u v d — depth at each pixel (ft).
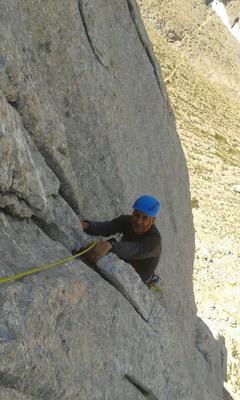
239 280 107.04
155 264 26.50
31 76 20.98
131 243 24.38
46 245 20.29
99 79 29.81
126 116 33.55
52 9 25.29
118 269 22.94
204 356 47.93
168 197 41.60
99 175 30.09
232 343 84.28
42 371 16.10
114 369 21.17
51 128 22.29
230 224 145.48
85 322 19.49
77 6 27.45
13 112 19.10
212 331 54.24
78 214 26.99
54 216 22.34
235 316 93.76
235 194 175.63
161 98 41.24
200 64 393.29
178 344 27.30
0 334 14.79
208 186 175.83
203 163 202.49
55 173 23.93
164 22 393.09
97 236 26.32
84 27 28.48
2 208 18.78
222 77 396.78
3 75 18.79
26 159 19.17
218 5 479.82
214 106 318.65
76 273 20.10
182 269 44.50
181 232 44.83
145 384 23.82
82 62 28.02
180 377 27.09
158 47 362.94
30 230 20.10
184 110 282.77
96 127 29.45
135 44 36.40
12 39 19.89
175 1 422.00
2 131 17.21
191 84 337.52
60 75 26.58
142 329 24.12
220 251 119.96
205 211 149.07
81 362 18.72
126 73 34.14
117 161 31.42
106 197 30.71
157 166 39.17
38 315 16.55
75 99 27.76
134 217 25.02
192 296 47.78
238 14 481.46
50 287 17.62
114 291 22.22
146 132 37.40
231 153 238.68
